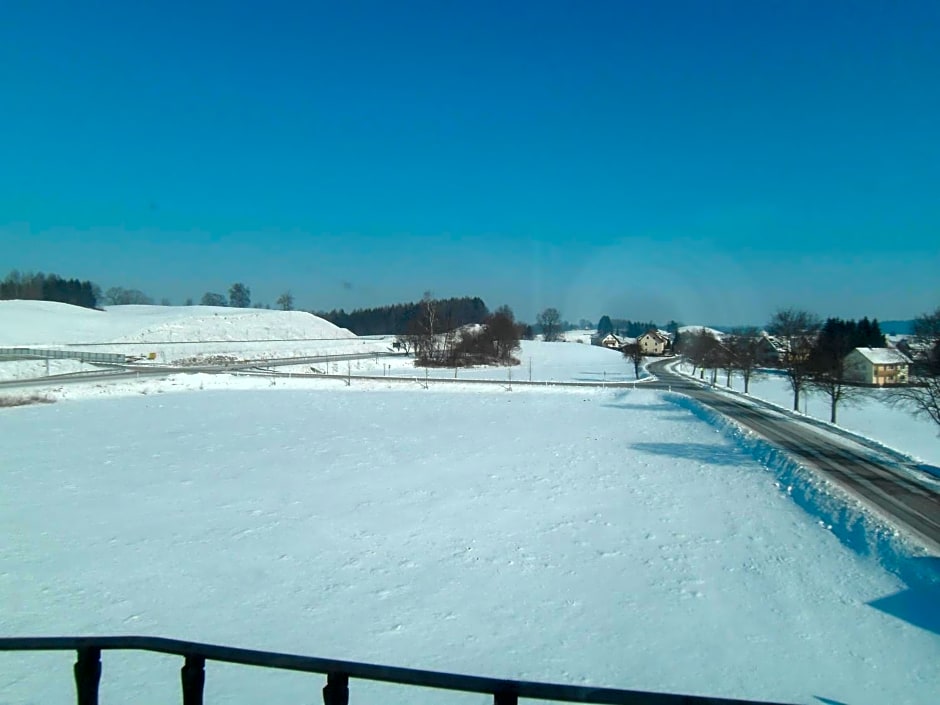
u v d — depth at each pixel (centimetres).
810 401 5162
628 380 6384
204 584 1116
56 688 756
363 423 3000
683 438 2802
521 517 1548
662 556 1310
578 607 1066
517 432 2847
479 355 7994
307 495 1702
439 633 958
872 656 915
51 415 2973
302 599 1066
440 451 2342
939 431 3612
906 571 1205
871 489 1781
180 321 7419
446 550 1317
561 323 18350
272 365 5766
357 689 796
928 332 2869
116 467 1980
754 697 801
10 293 11081
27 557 1220
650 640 955
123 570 1166
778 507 1686
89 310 8331
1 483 1761
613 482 1923
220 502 1622
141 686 762
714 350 6781
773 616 1045
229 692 767
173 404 3431
